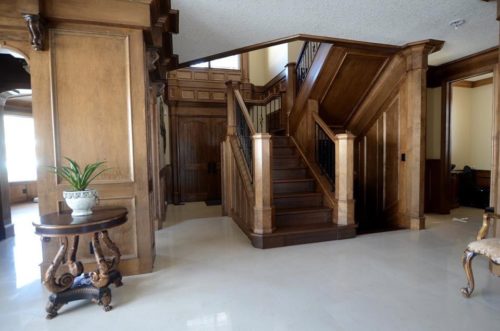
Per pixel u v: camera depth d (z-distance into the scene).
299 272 2.60
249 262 2.86
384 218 4.51
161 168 4.85
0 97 3.83
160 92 4.46
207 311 1.99
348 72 4.15
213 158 6.96
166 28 2.98
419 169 3.89
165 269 2.71
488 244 2.02
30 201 7.75
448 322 1.82
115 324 1.86
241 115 4.37
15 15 2.34
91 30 2.44
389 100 4.29
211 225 4.41
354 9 2.83
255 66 7.68
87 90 2.47
